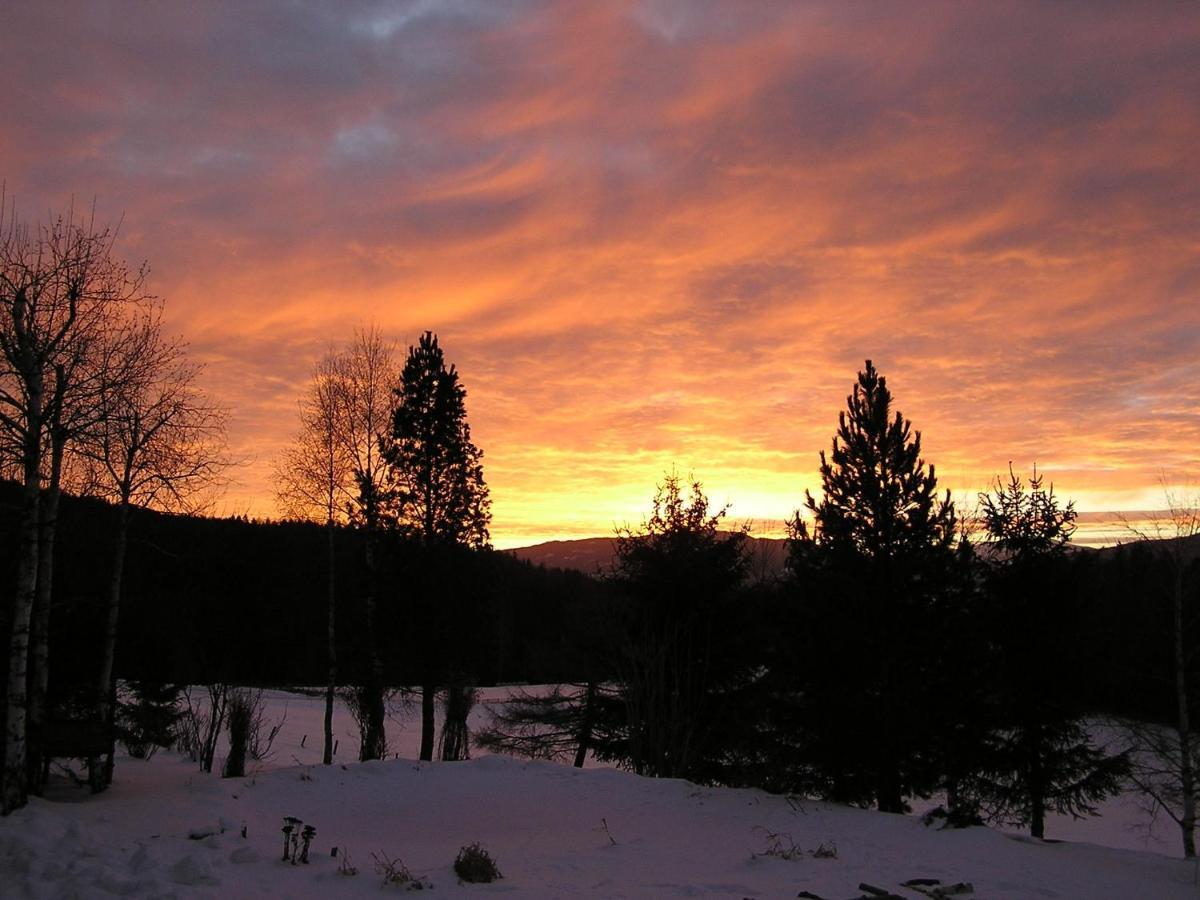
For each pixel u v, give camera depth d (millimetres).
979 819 14992
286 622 39438
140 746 23203
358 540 29094
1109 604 23469
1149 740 21656
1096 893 10445
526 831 14023
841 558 18297
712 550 23031
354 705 29062
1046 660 21625
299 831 12109
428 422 28562
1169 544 22625
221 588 33938
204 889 8656
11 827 10570
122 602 18719
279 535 39000
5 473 13688
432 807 15641
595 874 10516
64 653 17266
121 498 16109
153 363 15055
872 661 17688
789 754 18141
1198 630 22781
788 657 18375
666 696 21609
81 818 11820
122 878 8781
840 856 11852
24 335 12930
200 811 12969
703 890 9531
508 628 43094
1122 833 32406
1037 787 21375
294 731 37344
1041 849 13391
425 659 27156
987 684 20312
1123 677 23078
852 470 18844
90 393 13766
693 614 22312
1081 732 22203
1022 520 22703
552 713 24672
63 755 14492
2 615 14656
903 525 18297
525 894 9148
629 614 23203
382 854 11312
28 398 13070
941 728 18250
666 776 20328
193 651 25703
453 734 27031
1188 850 20438
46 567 14234
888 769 17156
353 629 28969
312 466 26094
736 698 22031
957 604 18641
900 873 10836
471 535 28641
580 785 17453
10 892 8570
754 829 13859
